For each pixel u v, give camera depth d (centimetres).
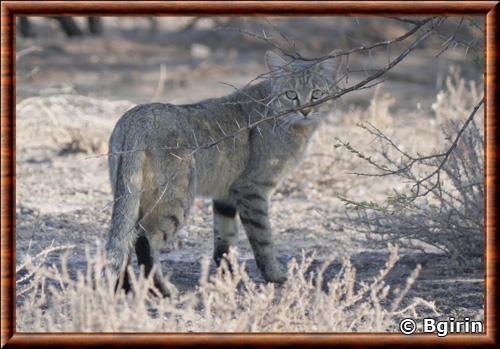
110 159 1349
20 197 2056
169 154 1341
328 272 1512
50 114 2570
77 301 986
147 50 4891
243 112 1515
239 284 1437
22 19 5112
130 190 1286
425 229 1529
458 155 1540
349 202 1425
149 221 1340
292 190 2192
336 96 1169
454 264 1512
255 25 4688
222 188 1507
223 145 1466
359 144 2341
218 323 1084
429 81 3944
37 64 4119
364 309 1095
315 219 1923
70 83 3728
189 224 1870
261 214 1505
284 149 1523
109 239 1266
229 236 1569
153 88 3766
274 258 1488
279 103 1514
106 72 4125
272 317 1023
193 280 1464
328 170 2211
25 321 1053
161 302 1046
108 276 1036
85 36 5384
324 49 4694
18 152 2564
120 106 2802
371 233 1670
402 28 5109
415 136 2567
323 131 2498
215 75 4078
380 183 2194
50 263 1511
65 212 1922
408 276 1470
